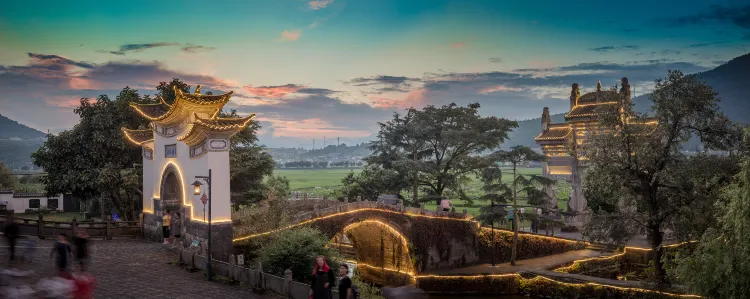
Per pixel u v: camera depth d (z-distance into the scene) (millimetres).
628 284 39594
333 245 44438
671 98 36781
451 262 49969
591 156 39281
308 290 21359
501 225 57688
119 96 50500
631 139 37781
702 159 35969
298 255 28781
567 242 53281
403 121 66375
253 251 32438
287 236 30469
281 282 22812
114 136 47688
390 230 48125
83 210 71062
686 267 31172
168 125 35844
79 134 48750
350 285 17031
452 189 64812
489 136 63938
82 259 21438
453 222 50531
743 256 26844
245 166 50250
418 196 67500
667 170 37656
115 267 27156
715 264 28844
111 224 37062
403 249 49094
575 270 48031
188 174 33281
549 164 65625
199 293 23031
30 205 72500
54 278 18594
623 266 50969
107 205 62844
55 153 47875
